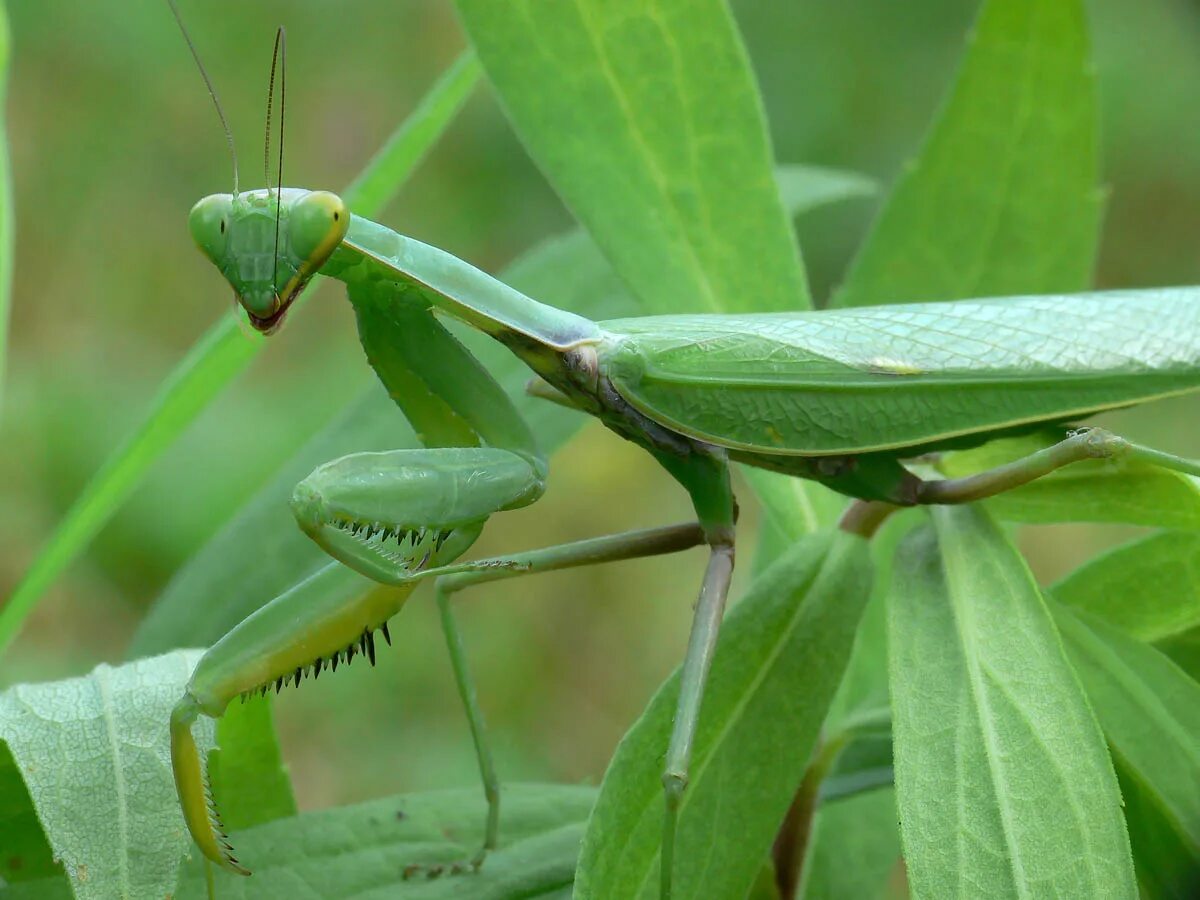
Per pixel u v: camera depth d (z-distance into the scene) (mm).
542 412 136
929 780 111
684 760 116
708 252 133
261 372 252
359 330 130
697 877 116
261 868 120
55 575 128
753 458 129
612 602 251
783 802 117
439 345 129
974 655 115
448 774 216
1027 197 139
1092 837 110
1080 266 139
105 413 245
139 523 226
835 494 133
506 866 121
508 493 127
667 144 132
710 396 127
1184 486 120
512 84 131
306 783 212
